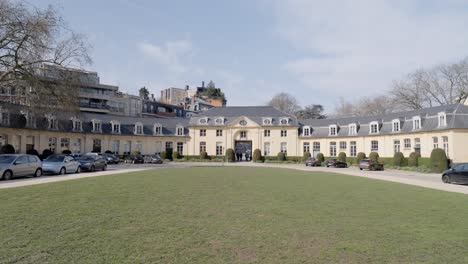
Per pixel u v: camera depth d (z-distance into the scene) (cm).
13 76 2633
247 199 1085
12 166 1780
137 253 512
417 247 570
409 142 4222
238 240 597
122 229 657
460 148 3559
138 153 5347
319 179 1994
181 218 772
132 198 1058
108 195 1113
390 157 4294
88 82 3512
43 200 987
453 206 1009
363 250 550
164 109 8262
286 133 5678
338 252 538
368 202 1068
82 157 2773
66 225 679
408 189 1512
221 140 5809
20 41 2439
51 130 4484
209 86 10912
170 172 2434
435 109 4006
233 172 2562
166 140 5791
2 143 3819
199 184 1546
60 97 2759
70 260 475
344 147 5200
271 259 499
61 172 2230
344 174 2594
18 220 716
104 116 5431
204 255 510
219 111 6134
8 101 2980
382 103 6862
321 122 5662
